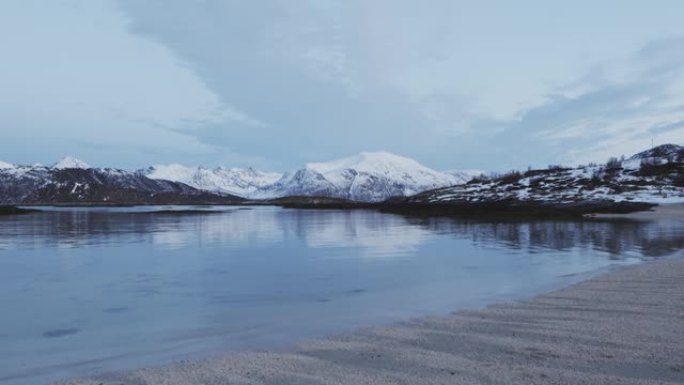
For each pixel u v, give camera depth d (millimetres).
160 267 21031
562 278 16578
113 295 14945
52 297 14703
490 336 9281
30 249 28438
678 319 10102
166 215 83125
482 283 16062
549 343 8711
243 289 15820
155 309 12961
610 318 10312
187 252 26922
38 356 8953
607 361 7711
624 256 22266
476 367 7609
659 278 15148
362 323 10930
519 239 32500
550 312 11078
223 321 11516
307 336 9945
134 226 51031
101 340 9992
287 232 42375
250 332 10414
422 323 10547
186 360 8461
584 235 34906
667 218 58250
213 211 108562
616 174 125625
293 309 12719
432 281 16797
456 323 10398
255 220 64750
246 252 26844
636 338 8844
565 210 70750
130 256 25016
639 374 7145
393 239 34188
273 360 8273
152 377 7609
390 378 7266
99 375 7805
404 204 117000
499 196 120375
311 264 21719
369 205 149875
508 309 11625
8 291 15641
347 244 30984
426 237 35406
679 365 7469
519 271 18562
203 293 15195
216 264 21984
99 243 32281
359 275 18453
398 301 13430
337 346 8961
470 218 63406
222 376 7551
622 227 43219
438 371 7492
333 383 7125
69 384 7430
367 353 8477
